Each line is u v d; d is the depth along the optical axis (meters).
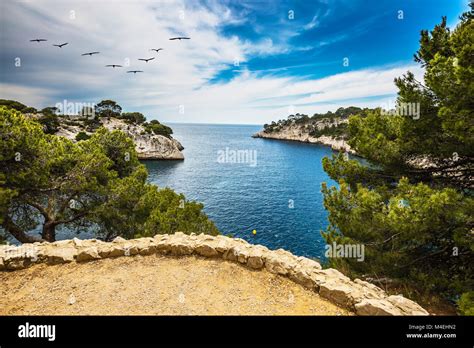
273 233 35.72
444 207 7.59
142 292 6.76
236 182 66.62
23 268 8.02
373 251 9.14
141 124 125.50
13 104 85.50
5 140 12.63
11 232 14.41
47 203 16.86
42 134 14.76
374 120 11.45
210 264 8.00
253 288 6.81
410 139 10.11
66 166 16.31
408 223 7.78
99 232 18.55
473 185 9.66
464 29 7.83
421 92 9.73
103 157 16.95
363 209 9.23
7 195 12.41
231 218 41.06
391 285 9.56
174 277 7.42
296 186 62.88
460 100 7.82
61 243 8.96
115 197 16.53
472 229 7.62
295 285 6.84
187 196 52.84
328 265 10.73
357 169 11.37
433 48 10.55
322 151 137.75
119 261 8.34
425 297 8.77
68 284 7.20
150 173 74.75
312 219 40.75
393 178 10.99
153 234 14.19
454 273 8.81
